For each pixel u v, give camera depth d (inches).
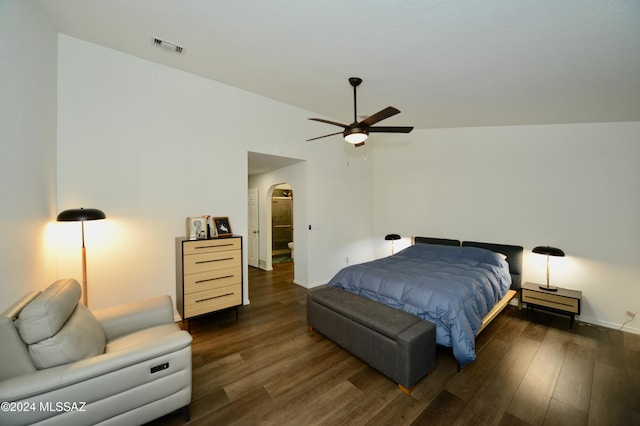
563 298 117.6
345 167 196.1
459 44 76.6
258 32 84.7
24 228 70.1
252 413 66.9
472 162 161.6
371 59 92.6
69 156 97.6
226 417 65.6
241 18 78.1
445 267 125.0
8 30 62.9
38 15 78.4
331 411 67.6
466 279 103.0
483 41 73.5
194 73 122.8
